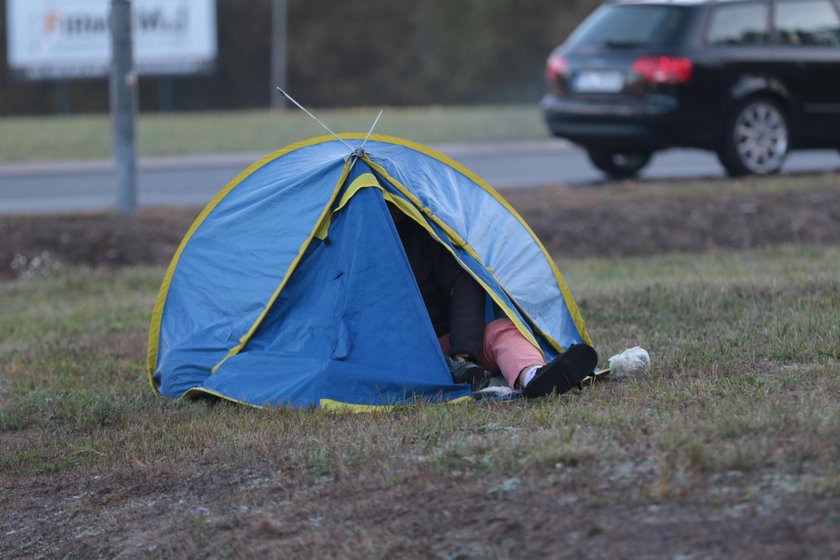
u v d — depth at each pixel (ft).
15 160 223.92
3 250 134.62
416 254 73.72
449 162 79.05
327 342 70.44
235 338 74.64
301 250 73.10
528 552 44.09
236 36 526.57
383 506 50.42
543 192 151.02
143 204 161.68
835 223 135.44
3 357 91.91
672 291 96.99
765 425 52.85
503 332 70.69
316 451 58.59
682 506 45.06
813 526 41.86
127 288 123.03
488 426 59.52
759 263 116.88
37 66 395.14
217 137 251.60
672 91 148.77
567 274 116.57
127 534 54.44
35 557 55.01
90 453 66.28
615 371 71.20
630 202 141.90
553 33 512.63
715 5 151.43
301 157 79.92
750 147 153.48
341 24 525.75
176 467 61.21
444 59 520.01
